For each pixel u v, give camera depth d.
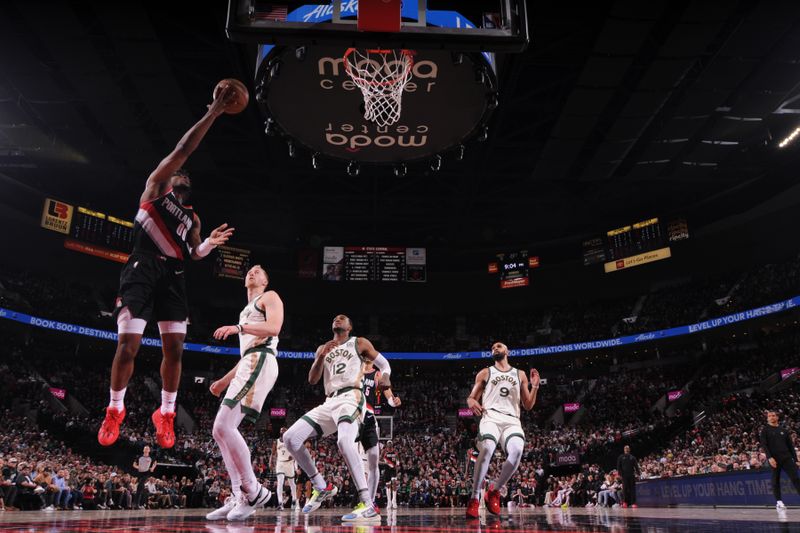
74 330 31.81
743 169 30.59
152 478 18.94
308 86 12.63
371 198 35.03
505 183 33.78
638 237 37.66
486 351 39.88
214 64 22.84
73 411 29.48
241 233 41.00
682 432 27.17
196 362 39.38
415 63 11.69
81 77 22.12
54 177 32.12
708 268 37.41
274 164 30.80
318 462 23.75
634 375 36.69
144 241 3.78
